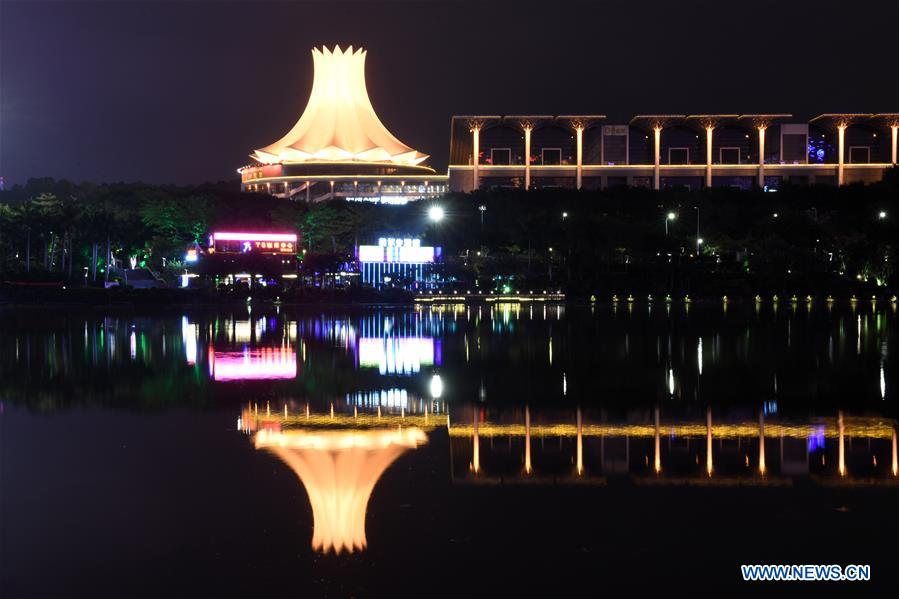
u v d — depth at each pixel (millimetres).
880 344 42312
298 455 18859
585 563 12633
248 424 22359
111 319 68812
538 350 40781
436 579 12039
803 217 115562
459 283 115688
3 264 118000
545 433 21281
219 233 114875
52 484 16562
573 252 113375
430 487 16344
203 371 33312
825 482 16703
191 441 20297
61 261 124188
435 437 20797
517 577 12117
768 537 13680
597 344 43562
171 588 11750
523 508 15125
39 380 30594
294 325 59906
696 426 22078
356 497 15797
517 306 86125
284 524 14211
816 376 31016
